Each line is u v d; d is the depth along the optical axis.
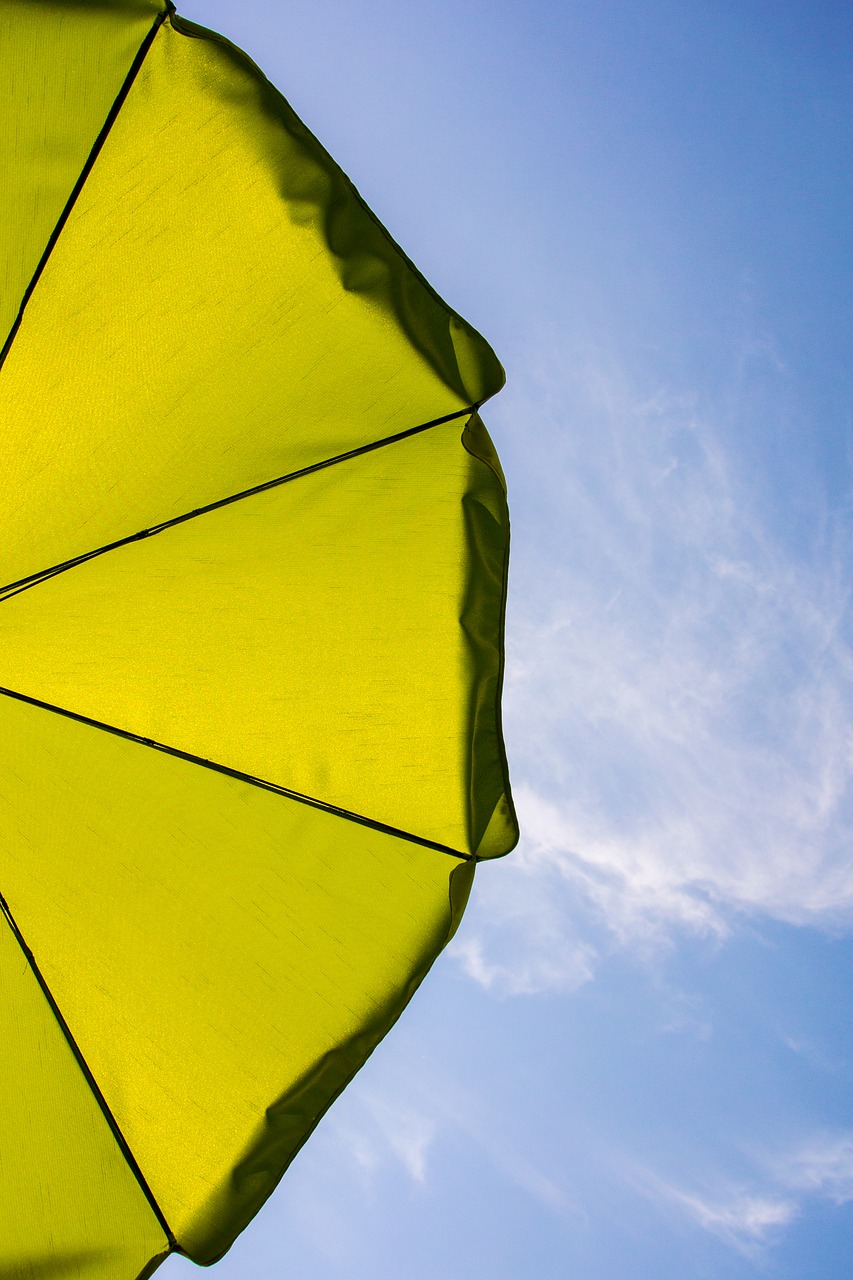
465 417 2.47
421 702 2.53
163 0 2.26
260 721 2.55
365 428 2.48
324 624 2.53
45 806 2.50
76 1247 2.39
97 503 2.47
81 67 2.28
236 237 2.36
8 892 2.48
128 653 2.54
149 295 2.38
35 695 2.52
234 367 2.43
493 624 2.51
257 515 2.51
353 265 2.38
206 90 2.30
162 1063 2.46
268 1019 2.49
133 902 2.50
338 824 2.53
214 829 2.53
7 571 2.49
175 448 2.46
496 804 2.53
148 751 2.54
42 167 2.30
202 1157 2.43
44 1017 2.46
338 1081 2.48
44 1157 2.42
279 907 2.52
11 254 2.33
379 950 2.52
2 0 2.24
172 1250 2.41
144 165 2.32
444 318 2.42
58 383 2.40
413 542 2.51
